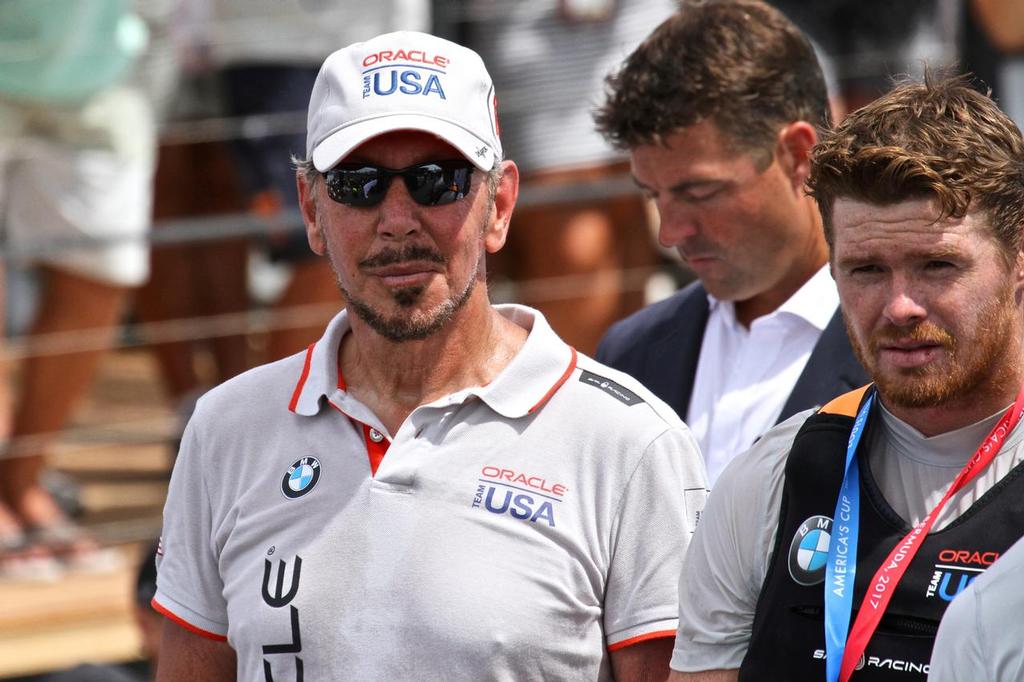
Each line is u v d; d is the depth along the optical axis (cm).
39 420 1700
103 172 1722
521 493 841
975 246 693
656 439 859
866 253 705
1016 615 590
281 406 900
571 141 1764
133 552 1730
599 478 852
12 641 1582
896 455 738
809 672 707
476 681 812
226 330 1875
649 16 1797
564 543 836
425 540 834
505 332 912
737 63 1023
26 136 1705
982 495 700
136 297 1883
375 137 861
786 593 723
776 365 1070
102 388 2206
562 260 1775
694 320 1134
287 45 1738
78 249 1689
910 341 700
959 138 698
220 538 891
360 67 884
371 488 854
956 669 607
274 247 1750
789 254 1058
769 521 756
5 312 1809
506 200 918
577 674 838
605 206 1798
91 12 1669
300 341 1722
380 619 825
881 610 691
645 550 846
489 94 900
